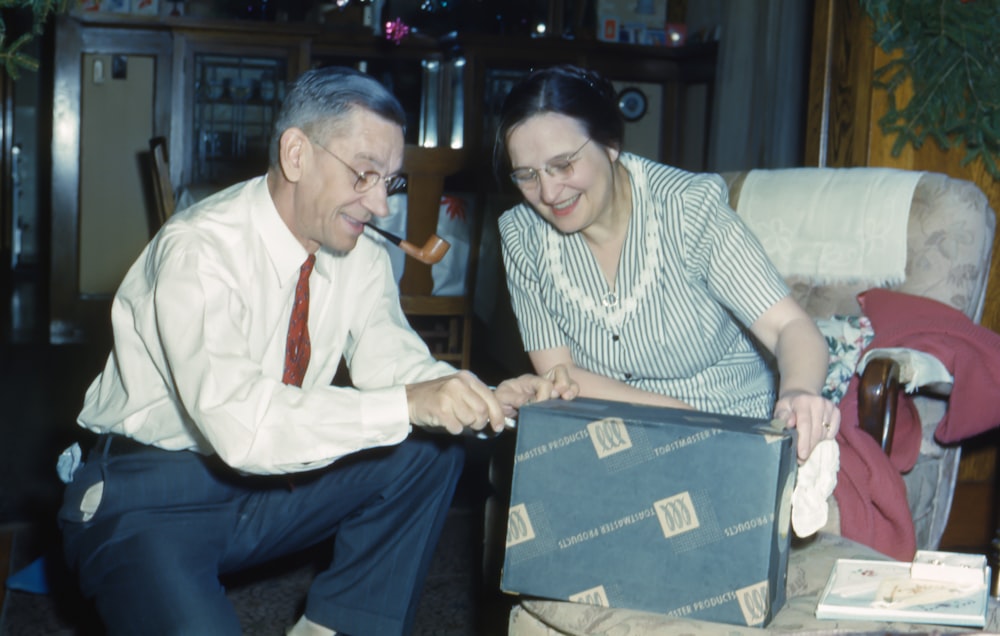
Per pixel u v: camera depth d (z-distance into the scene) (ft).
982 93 9.15
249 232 4.91
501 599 7.66
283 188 4.88
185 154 17.60
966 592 4.00
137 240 17.98
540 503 4.10
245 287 4.88
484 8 20.86
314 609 5.49
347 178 4.68
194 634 4.42
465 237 11.69
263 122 17.84
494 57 19.21
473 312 12.37
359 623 5.41
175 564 4.70
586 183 5.29
